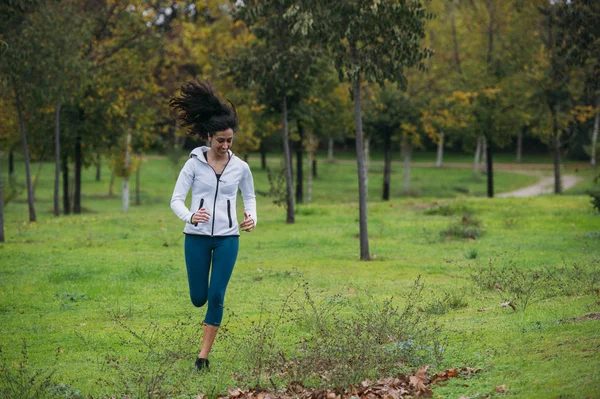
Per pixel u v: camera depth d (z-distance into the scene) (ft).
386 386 17.39
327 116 117.19
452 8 131.44
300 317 26.25
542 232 57.31
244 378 18.98
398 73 47.16
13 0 56.59
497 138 116.57
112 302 32.50
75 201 109.09
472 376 18.02
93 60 101.14
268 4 56.59
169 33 116.06
